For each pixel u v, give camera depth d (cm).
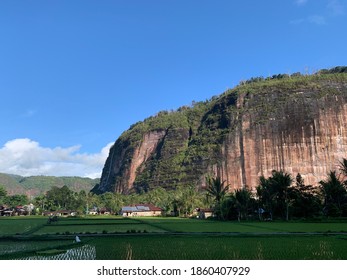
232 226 7006
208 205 13850
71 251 3328
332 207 9219
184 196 14138
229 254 3050
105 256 3027
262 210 9606
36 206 18138
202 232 5512
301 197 9325
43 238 4816
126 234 5312
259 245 3619
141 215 14788
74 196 19950
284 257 2823
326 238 4322
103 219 10656
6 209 16312
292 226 6781
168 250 3353
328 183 9794
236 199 9669
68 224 8050
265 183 9656
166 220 9881
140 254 3109
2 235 5247
